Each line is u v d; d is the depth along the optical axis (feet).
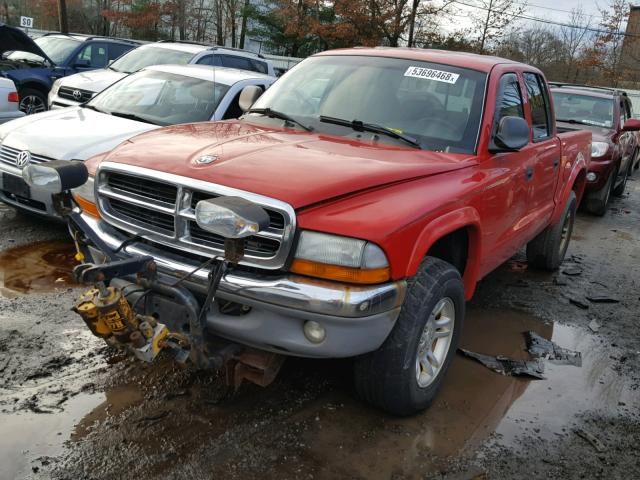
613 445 10.94
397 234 9.13
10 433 9.58
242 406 10.94
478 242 12.00
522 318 16.79
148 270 9.19
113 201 10.61
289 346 9.23
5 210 21.17
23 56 36.76
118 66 33.14
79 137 18.70
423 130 12.64
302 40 114.42
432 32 89.76
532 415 11.69
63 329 13.12
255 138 11.47
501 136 12.50
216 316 9.55
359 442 10.26
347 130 12.75
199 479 8.98
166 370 11.84
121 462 9.18
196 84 23.07
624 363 14.46
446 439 10.60
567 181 18.92
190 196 9.41
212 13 127.03
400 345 9.99
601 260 23.88
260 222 8.14
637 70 112.27
